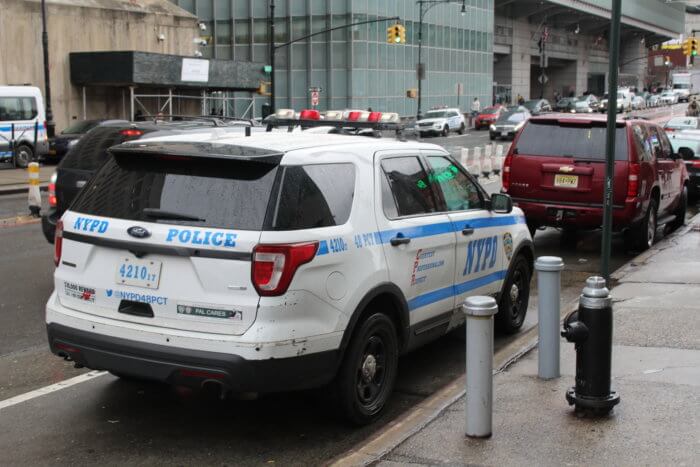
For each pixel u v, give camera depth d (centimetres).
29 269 1088
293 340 483
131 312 509
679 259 1098
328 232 510
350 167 554
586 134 1171
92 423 562
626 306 827
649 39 12138
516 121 4731
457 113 5347
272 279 477
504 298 761
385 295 563
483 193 723
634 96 7650
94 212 533
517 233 770
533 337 737
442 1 5766
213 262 482
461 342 779
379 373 568
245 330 476
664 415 521
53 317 541
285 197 493
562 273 1109
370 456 471
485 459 463
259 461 504
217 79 4112
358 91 5772
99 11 3816
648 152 1233
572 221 1173
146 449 520
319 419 572
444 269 636
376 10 5841
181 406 596
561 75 10244
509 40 8325
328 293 504
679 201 1465
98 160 966
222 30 5978
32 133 2892
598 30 10331
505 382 600
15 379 654
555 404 549
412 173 626
